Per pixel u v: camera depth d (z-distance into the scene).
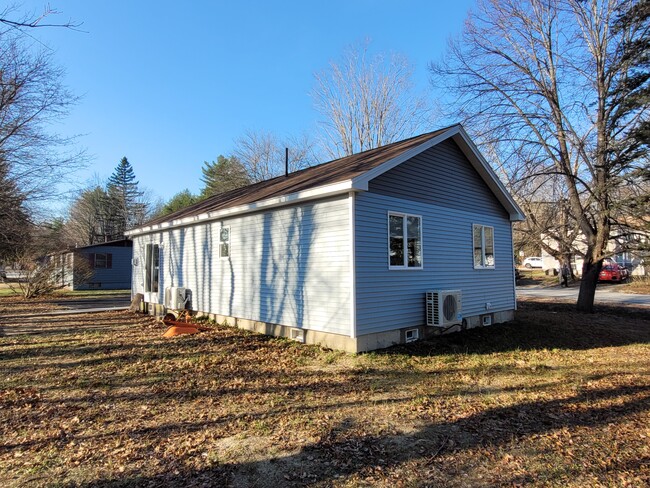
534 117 14.76
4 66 14.45
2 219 16.88
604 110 13.62
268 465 3.66
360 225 8.05
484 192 12.00
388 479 3.43
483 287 11.68
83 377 6.44
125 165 61.31
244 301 10.68
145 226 15.45
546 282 30.80
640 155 11.91
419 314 9.39
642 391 5.89
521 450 3.98
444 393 5.78
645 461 3.76
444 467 3.64
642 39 12.06
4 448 4.00
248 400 5.41
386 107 32.00
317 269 8.59
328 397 5.55
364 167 8.71
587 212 15.15
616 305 16.23
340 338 8.07
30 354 8.02
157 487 3.29
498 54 15.45
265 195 10.14
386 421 4.71
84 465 3.65
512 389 6.00
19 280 22.83
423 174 9.82
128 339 9.52
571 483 3.39
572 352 8.79
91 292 26.28
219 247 11.74
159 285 14.78
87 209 52.91
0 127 14.89
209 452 3.91
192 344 8.87
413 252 9.43
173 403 5.29
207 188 45.25
